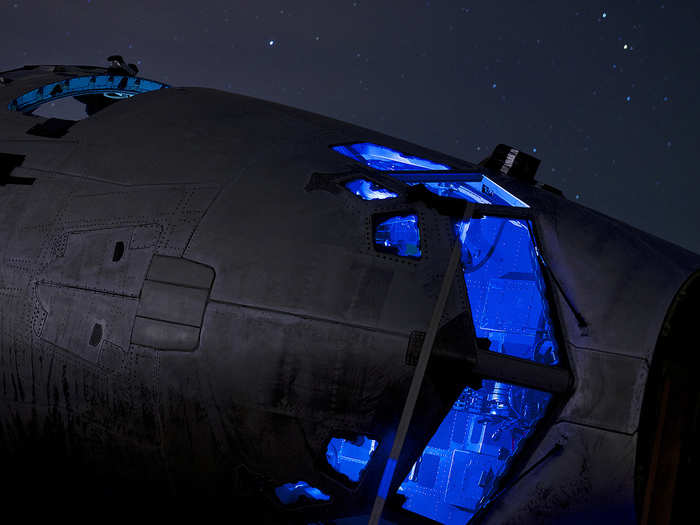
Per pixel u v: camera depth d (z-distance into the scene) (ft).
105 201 14.01
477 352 11.89
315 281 12.31
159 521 14.33
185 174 14.08
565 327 12.80
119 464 13.41
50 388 13.44
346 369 11.94
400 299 12.11
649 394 12.46
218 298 12.42
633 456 12.03
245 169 14.07
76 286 13.33
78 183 14.51
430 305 12.09
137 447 13.03
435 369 11.85
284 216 13.06
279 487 13.19
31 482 14.92
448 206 13.33
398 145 17.17
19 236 14.08
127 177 14.32
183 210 13.42
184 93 18.10
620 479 12.10
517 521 12.34
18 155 15.34
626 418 12.08
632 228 15.57
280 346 12.08
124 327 12.76
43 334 13.37
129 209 13.73
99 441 13.35
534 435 12.51
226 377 12.23
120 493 14.01
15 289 13.73
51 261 13.70
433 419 12.02
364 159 15.83
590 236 13.97
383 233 14.92
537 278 13.85
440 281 12.34
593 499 12.23
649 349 12.43
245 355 12.17
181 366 12.41
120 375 12.76
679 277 13.38
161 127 15.75
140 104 17.21
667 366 13.57
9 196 14.66
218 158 14.40
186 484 13.12
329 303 12.12
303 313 12.10
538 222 14.05
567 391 12.28
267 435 12.26
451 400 11.98
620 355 12.39
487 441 17.56
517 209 14.05
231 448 12.50
